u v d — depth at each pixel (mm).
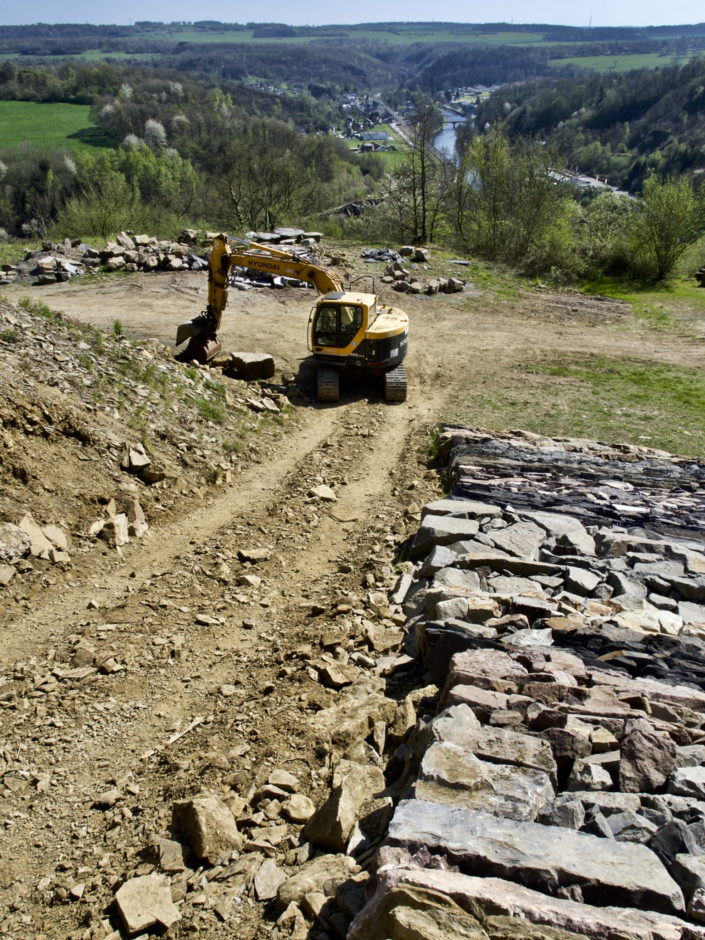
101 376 13211
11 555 9211
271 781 6066
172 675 7980
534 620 7977
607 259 37781
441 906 3770
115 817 5977
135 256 27547
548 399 19844
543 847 4234
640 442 17188
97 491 10906
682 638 7562
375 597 9453
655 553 9977
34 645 8250
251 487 13281
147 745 6902
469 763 4949
